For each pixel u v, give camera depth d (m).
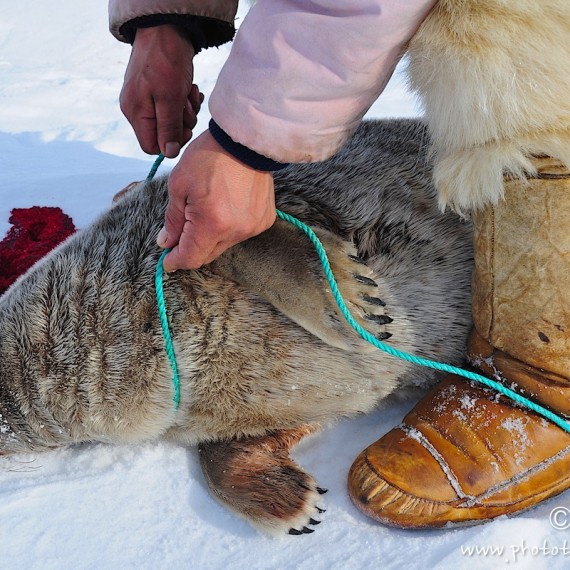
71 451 1.26
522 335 1.09
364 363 1.18
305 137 1.01
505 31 0.97
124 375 1.20
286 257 1.16
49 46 4.12
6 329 1.25
